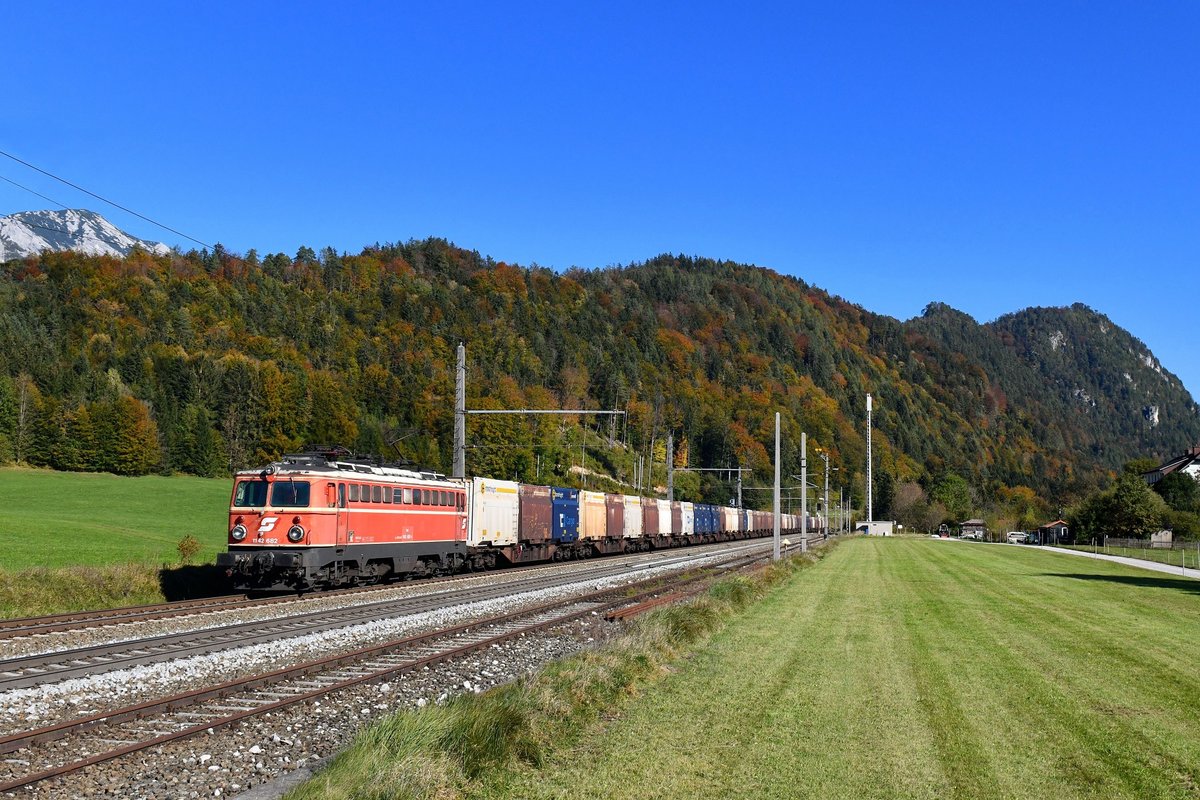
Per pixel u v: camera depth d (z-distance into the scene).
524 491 41.72
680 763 9.01
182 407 123.56
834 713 11.10
